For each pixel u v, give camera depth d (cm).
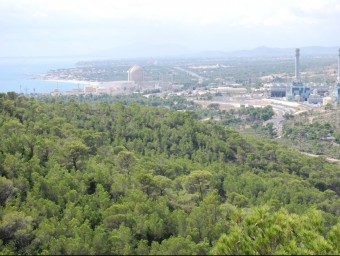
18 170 6241
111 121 11619
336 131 18588
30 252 4594
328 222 6988
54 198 5828
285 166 11394
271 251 3419
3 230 4769
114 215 5075
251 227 3572
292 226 3641
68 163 7200
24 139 7375
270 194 8131
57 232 4738
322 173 11162
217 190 7781
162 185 6819
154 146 10769
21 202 5466
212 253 3516
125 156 8012
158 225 5075
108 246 4459
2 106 9519
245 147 12200
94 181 6562
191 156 10694
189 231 5041
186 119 12738
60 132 8788
